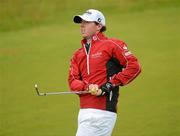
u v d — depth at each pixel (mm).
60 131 27422
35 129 27969
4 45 47688
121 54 15102
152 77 35750
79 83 15391
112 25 50438
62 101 32406
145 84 34469
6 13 56594
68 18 54281
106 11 55188
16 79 37781
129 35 46906
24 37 49875
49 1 58062
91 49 15383
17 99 33406
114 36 47031
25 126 28531
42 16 55438
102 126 15211
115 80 14984
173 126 26844
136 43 44500
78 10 55906
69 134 26938
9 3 58219
